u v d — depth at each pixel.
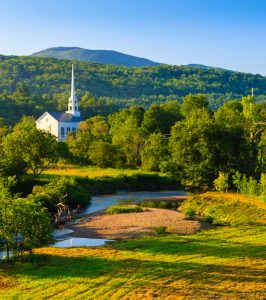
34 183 80.44
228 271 35.91
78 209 71.00
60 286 32.94
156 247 43.31
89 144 127.19
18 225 38.66
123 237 50.34
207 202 72.31
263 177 72.31
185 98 167.12
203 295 30.94
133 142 123.00
